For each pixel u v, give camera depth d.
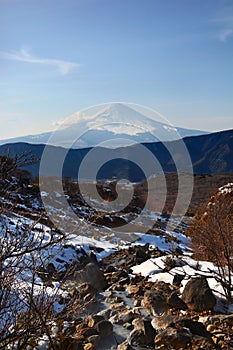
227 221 5.76
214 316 4.66
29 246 3.26
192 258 7.65
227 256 4.92
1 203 3.59
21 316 3.42
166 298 5.29
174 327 4.36
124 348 4.04
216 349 3.92
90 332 4.40
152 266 7.53
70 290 5.66
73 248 8.82
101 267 8.70
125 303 5.70
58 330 3.93
